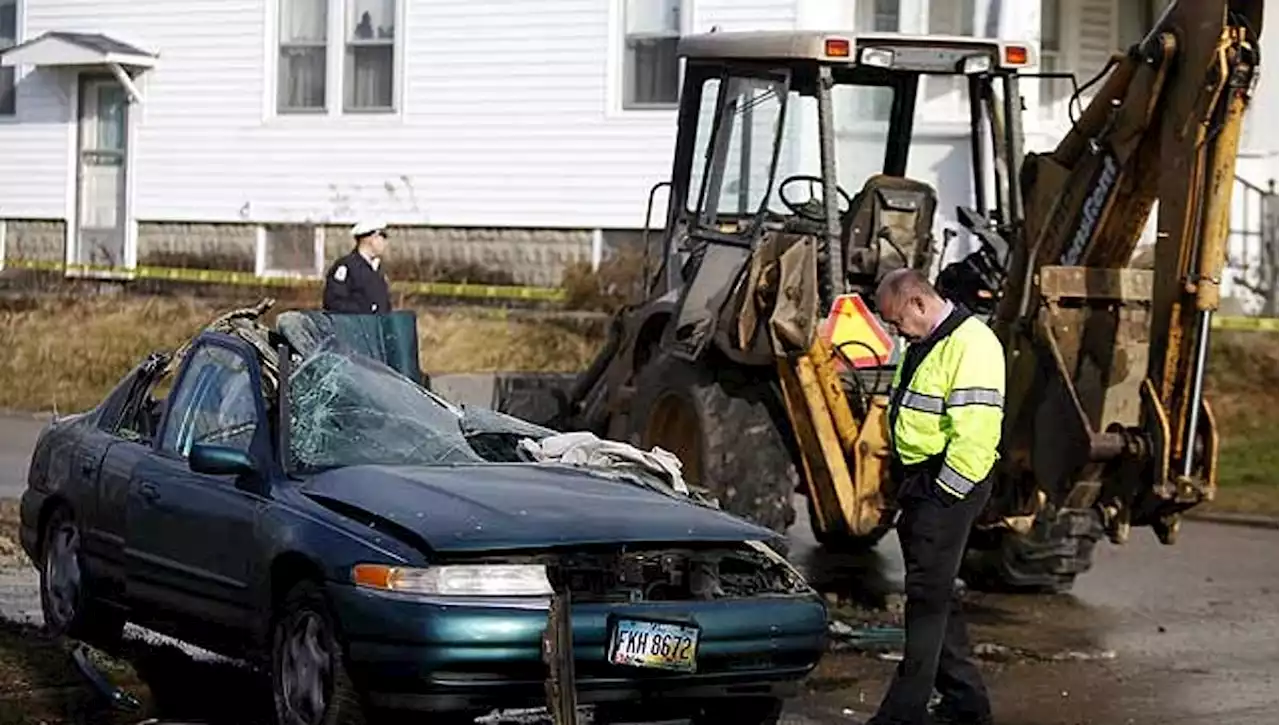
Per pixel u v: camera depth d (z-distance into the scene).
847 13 57.50
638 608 20.75
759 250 30.88
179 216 69.06
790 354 30.34
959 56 33.62
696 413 31.91
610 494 22.50
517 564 20.64
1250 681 27.53
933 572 23.75
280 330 26.39
